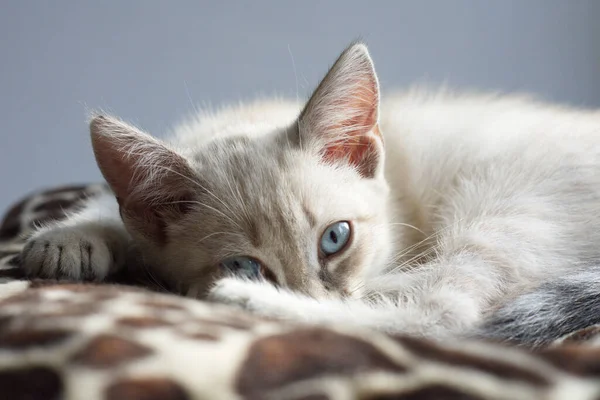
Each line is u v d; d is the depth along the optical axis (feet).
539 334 1.11
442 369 0.88
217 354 0.88
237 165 1.28
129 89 2.20
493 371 0.88
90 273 1.26
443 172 1.45
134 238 1.28
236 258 1.24
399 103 1.57
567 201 1.34
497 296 1.23
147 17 2.17
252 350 0.89
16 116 2.19
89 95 2.20
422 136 1.49
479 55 2.26
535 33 2.26
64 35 2.15
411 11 2.22
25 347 0.90
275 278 1.23
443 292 1.20
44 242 1.26
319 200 1.26
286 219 1.23
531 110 1.52
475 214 1.36
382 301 1.21
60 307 0.98
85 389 0.85
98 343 0.89
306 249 1.24
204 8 2.18
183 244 1.27
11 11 2.12
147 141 1.24
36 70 2.16
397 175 1.46
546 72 2.28
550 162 1.38
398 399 0.86
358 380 0.87
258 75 2.23
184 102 2.22
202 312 1.00
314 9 2.21
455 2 2.23
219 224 1.25
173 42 2.19
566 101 2.29
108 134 1.22
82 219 1.39
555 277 1.24
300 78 2.21
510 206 1.34
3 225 1.73
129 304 1.00
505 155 1.42
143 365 0.87
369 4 2.21
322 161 1.31
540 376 0.88
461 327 1.14
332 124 1.31
